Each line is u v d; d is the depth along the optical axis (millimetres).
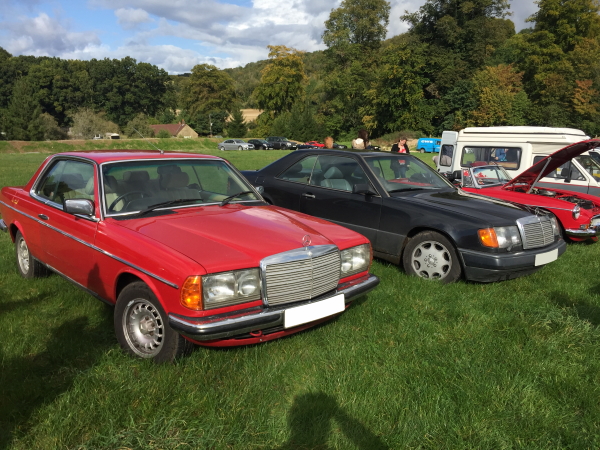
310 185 6828
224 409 2861
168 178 4336
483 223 5188
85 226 3955
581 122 54625
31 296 4715
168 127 88500
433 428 2764
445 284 5336
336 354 3609
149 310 3441
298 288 3430
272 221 3959
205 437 2600
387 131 68625
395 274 5703
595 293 5223
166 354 3338
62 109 106500
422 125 64188
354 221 6203
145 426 2703
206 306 3078
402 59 62781
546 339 4012
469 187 8438
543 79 58469
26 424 2713
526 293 5234
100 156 4359
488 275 5168
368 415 2863
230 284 3156
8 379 3129
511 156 10961
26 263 5285
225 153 43031
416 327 4152
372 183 6129
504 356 3650
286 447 2611
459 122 62156
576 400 3092
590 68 55094
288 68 80062
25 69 109688
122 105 109062
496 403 3008
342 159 6621
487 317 4430
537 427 2807
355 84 72000
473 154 11766
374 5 75875
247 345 3691
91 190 4086
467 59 65125
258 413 2855
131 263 3420
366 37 78000
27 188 5141
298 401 3037
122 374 3205
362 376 3303
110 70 108375
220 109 97562
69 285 4953
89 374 3189
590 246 7625
